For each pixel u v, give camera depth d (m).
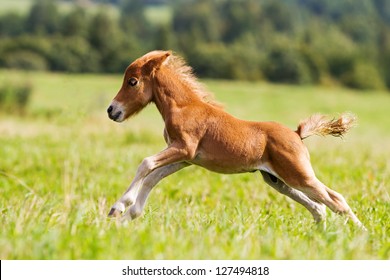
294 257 7.88
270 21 131.25
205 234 8.42
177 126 9.75
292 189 10.02
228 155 9.68
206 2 127.56
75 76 70.19
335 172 16.27
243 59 89.31
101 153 19.75
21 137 24.25
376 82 92.00
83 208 10.30
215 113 9.85
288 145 9.64
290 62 88.69
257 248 7.95
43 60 81.25
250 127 9.78
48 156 19.08
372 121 51.47
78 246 7.86
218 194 13.82
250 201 12.68
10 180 15.12
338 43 107.00
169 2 157.00
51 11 108.00
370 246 8.51
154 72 10.10
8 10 120.56
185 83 10.09
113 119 10.21
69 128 26.03
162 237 8.09
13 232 8.21
